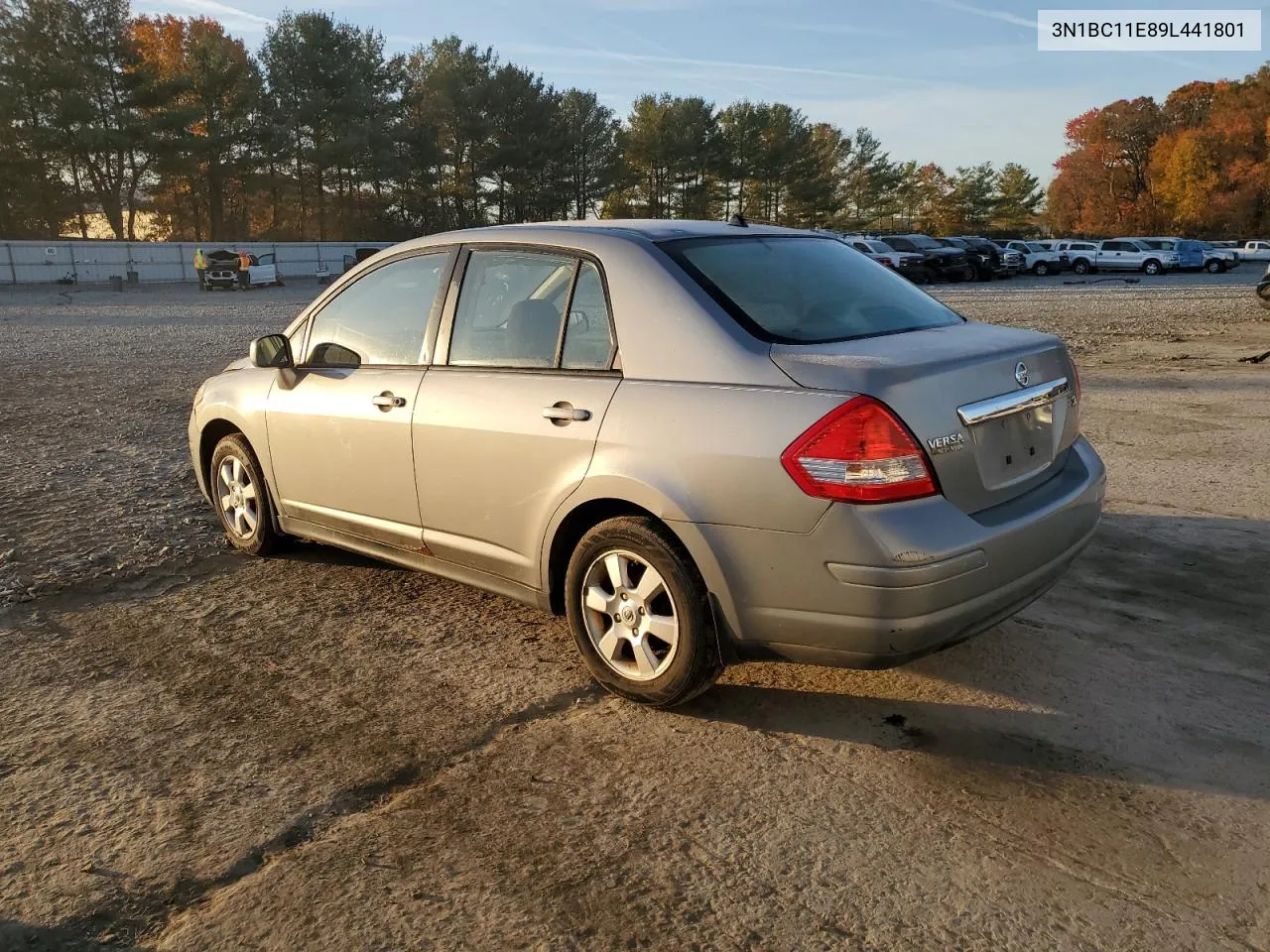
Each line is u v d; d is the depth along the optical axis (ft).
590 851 9.00
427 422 13.04
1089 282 120.57
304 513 15.71
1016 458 10.91
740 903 8.28
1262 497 19.93
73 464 24.76
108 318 81.97
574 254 12.09
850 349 10.44
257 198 240.12
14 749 10.86
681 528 10.46
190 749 10.84
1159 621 13.88
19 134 182.19
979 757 10.49
